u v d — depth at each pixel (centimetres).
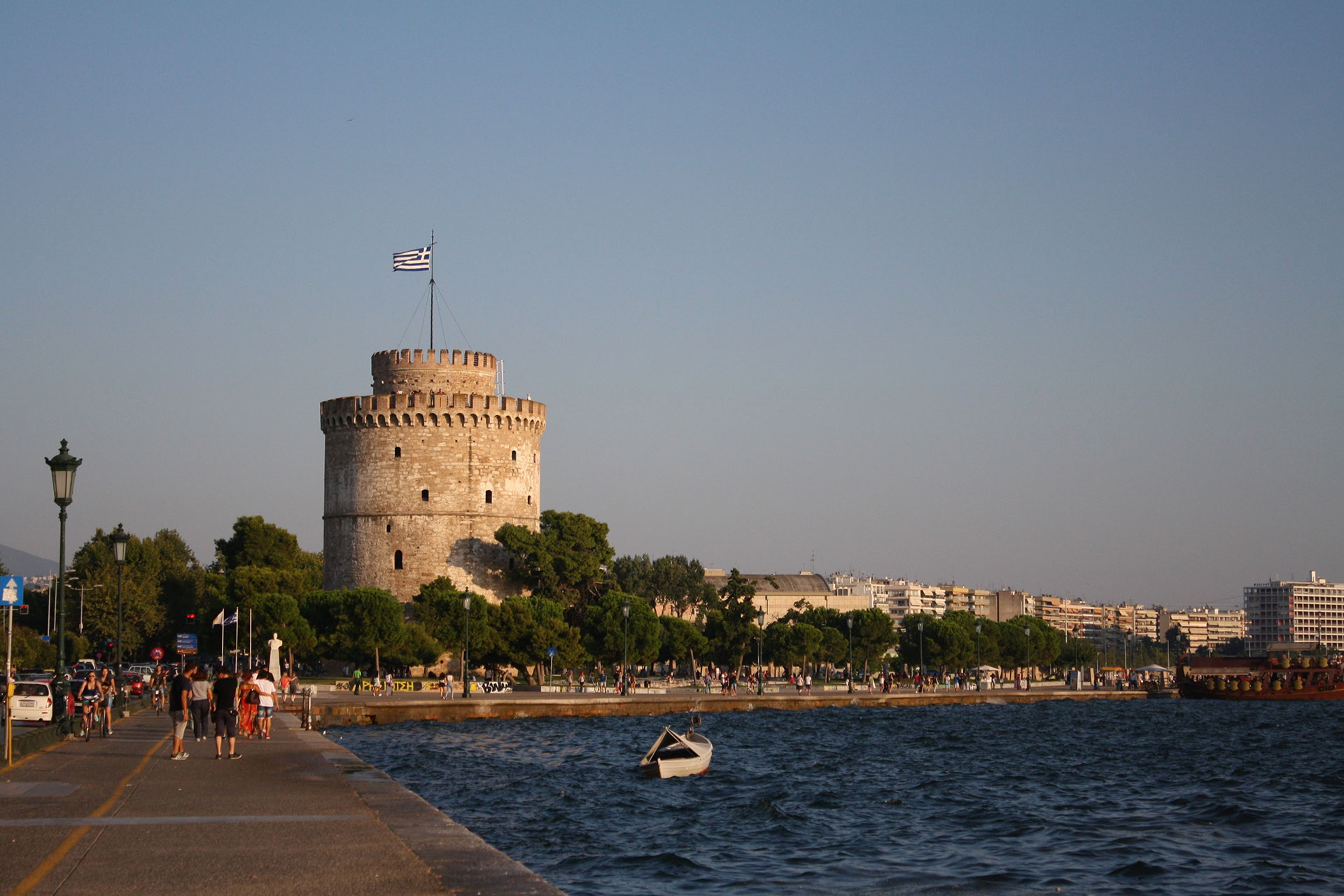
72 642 13938
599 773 5756
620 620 12456
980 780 5953
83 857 1953
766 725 9194
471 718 8756
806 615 17138
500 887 1750
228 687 3669
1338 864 3853
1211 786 5853
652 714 9794
